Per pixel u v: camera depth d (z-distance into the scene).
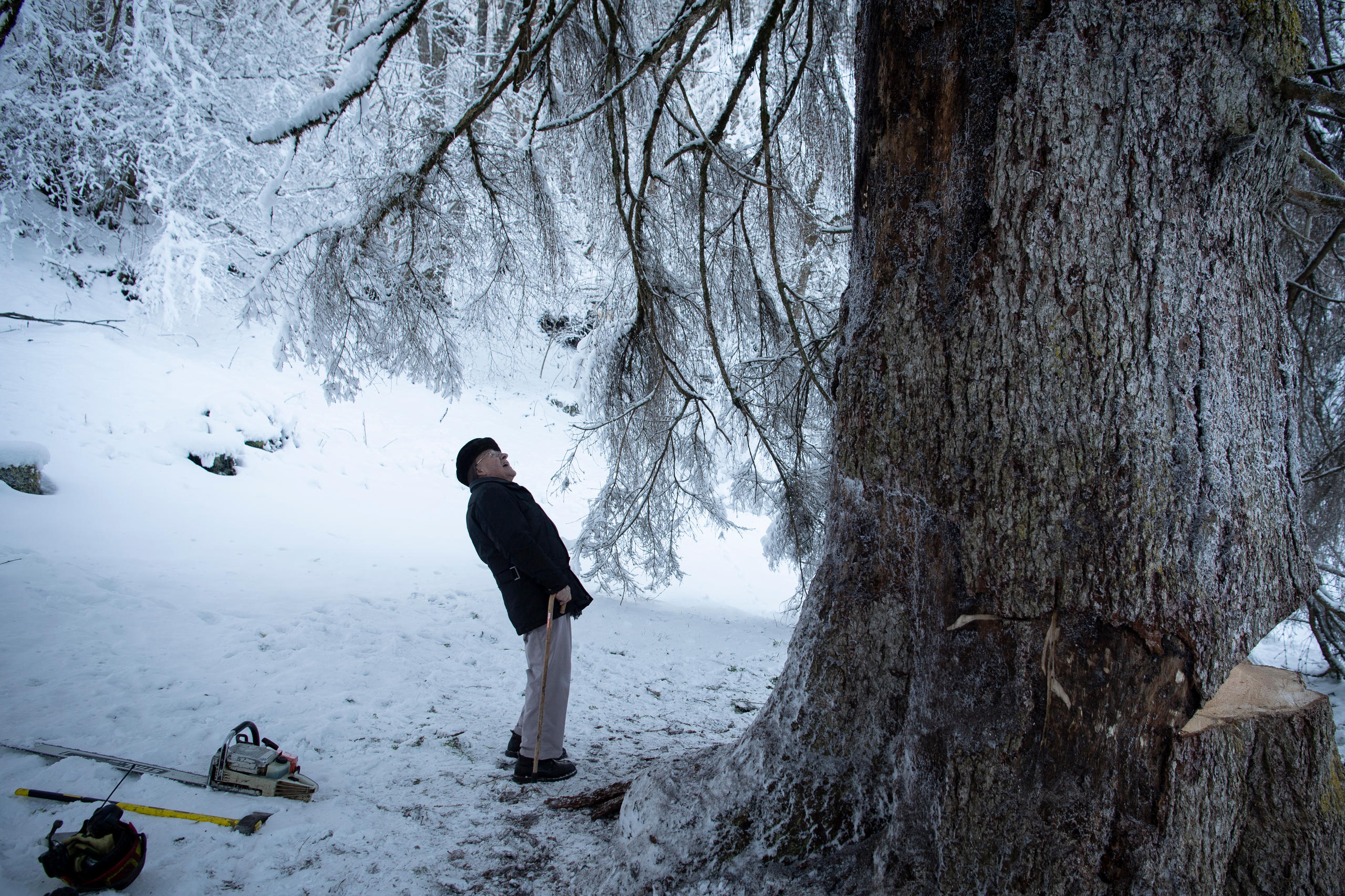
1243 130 1.41
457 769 2.88
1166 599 1.34
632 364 4.64
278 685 3.55
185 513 6.56
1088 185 1.42
